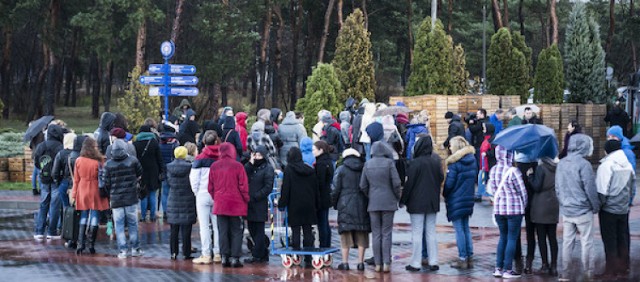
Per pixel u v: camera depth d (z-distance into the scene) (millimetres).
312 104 26328
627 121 28594
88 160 13836
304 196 12430
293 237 12539
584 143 11273
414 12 55906
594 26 32562
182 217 13164
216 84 46562
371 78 29000
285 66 62969
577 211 11195
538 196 11562
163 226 16875
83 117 57438
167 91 24172
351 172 11984
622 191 11539
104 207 13914
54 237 15695
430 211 11867
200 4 49750
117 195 13406
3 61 54688
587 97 31984
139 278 11781
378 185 11711
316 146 12742
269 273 12047
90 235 14070
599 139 30516
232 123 18906
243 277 11766
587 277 11367
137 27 39125
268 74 60125
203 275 11953
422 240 12711
